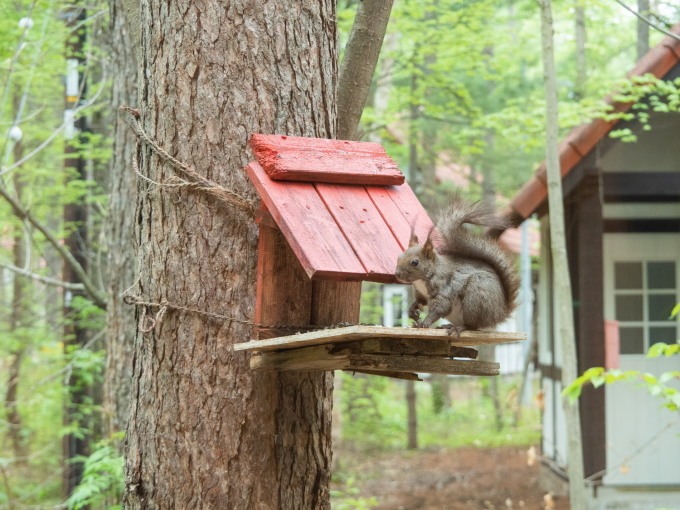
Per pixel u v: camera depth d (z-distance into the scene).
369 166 4.04
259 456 3.88
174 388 3.89
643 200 9.98
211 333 3.89
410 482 11.70
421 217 4.04
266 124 4.01
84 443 9.27
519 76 15.92
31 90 10.22
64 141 10.52
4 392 12.62
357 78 4.85
